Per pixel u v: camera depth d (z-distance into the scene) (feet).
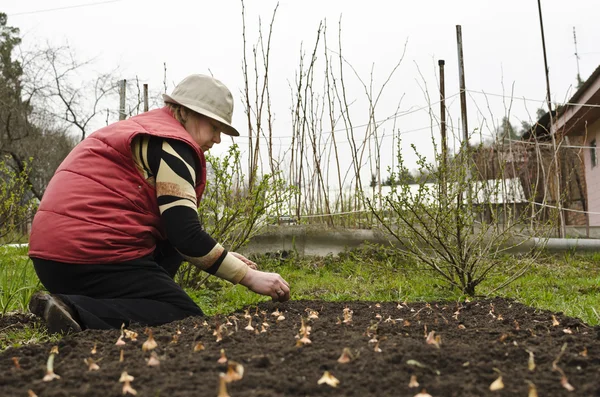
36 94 60.85
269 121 23.44
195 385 5.05
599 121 38.63
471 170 16.24
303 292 16.37
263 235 22.66
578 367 5.74
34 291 12.73
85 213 9.43
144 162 9.64
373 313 10.23
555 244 22.39
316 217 25.07
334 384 5.04
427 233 15.84
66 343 6.89
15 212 22.80
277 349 6.32
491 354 6.14
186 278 16.25
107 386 5.09
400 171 15.42
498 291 16.28
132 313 9.20
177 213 9.45
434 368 5.68
